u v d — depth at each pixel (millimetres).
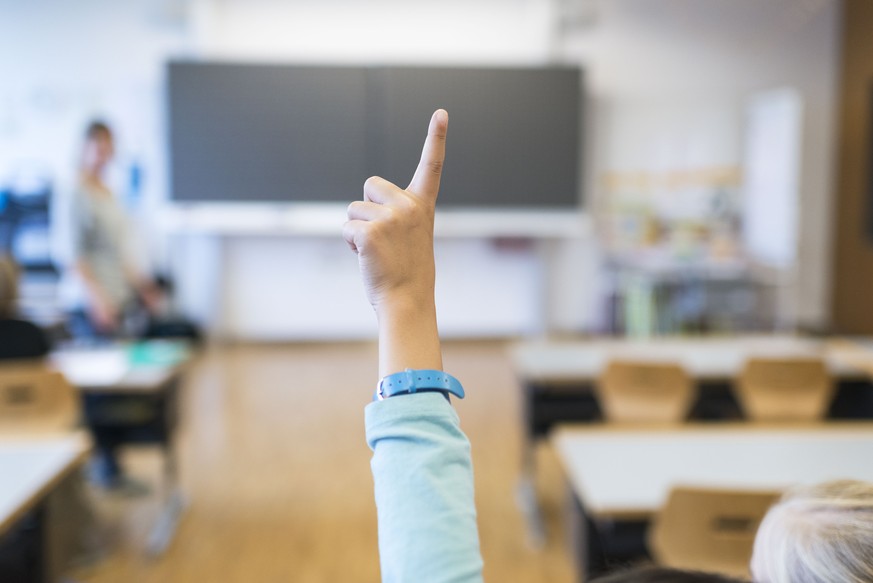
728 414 3600
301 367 6715
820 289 7855
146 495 3883
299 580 3051
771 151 7125
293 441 4730
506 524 3541
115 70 7434
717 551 1862
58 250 3900
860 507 682
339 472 4215
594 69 7633
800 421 3271
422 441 545
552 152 7160
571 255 7805
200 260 7648
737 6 7570
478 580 513
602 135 7664
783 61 7617
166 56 7348
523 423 3643
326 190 7016
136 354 3551
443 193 7133
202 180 7012
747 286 7285
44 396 2963
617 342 4086
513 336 7992
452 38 7598
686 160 7617
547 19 7488
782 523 708
